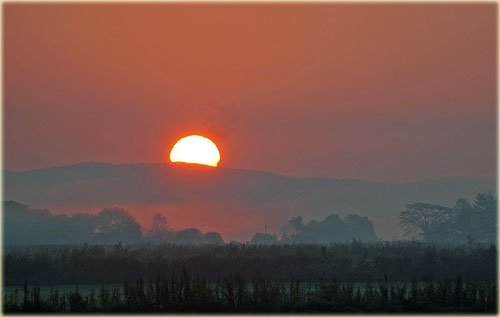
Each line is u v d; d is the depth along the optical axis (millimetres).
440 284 128625
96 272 175375
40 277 174625
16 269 175875
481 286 128500
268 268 179625
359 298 122062
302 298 122750
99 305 119625
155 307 114562
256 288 117438
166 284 116062
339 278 176625
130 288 118188
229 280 119562
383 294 122812
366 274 178375
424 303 120062
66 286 167625
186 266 176125
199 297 115625
